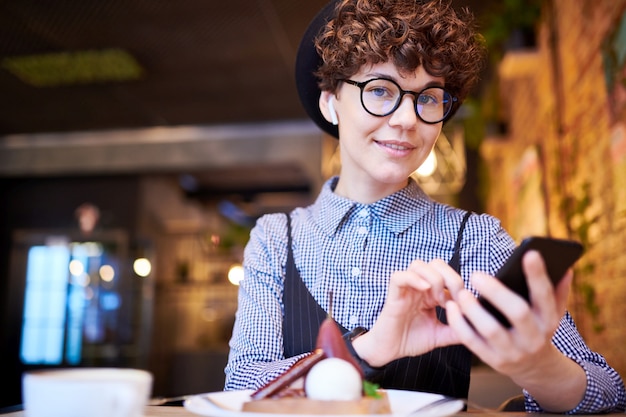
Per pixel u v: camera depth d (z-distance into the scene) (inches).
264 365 35.6
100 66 185.5
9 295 285.3
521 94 150.8
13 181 291.3
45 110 227.5
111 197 284.5
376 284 40.1
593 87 95.4
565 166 113.7
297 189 321.4
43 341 284.0
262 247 43.4
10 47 172.6
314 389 23.6
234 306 316.2
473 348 23.3
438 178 191.6
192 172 295.0
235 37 165.2
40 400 19.2
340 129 42.2
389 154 38.0
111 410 19.1
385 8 38.9
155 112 230.5
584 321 106.7
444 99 39.4
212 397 24.8
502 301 21.8
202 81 197.9
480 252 40.6
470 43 42.4
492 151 176.1
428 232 41.3
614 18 83.8
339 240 41.4
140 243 287.1
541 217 130.0
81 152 267.4
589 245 101.7
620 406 31.2
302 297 40.6
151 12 151.7
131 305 281.6
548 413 29.7
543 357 25.5
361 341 29.2
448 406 23.2
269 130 252.2
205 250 321.4
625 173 82.5
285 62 182.1
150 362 280.2
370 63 38.1
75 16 154.6
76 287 286.5
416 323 28.6
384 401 23.1
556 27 116.8
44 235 285.3
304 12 151.2
